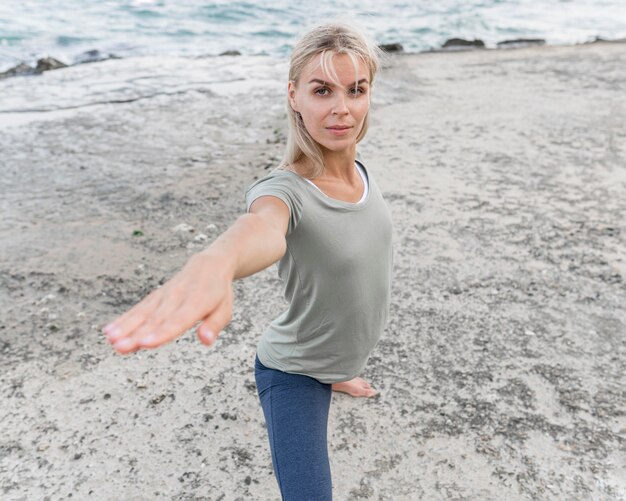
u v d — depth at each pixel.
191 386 2.81
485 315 3.31
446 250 3.97
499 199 4.70
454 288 3.56
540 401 2.69
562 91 7.83
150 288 3.62
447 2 17.47
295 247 1.62
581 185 4.94
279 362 1.83
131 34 12.96
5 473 2.36
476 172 5.24
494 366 2.91
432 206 4.59
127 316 0.98
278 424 1.74
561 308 3.36
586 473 2.32
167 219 4.47
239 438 2.53
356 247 1.64
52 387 2.82
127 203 4.74
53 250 4.03
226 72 9.13
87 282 3.67
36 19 13.89
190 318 1.00
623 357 2.97
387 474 2.34
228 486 2.30
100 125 6.68
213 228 4.31
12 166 5.52
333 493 2.26
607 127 6.36
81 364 2.97
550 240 4.08
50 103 7.51
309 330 1.75
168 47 11.88
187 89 8.14
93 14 14.72
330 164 1.66
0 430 2.57
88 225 4.38
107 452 2.46
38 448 2.48
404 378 2.85
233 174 5.30
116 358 3.01
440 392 2.75
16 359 3.01
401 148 5.84
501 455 2.41
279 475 1.67
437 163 5.45
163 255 3.97
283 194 1.53
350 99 1.55
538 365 2.91
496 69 9.20
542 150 5.74
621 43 11.02
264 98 7.68
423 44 12.51
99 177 5.27
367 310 1.75
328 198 1.60
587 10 16.39
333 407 2.67
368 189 1.74
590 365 2.91
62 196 4.89
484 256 3.90
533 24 14.61
